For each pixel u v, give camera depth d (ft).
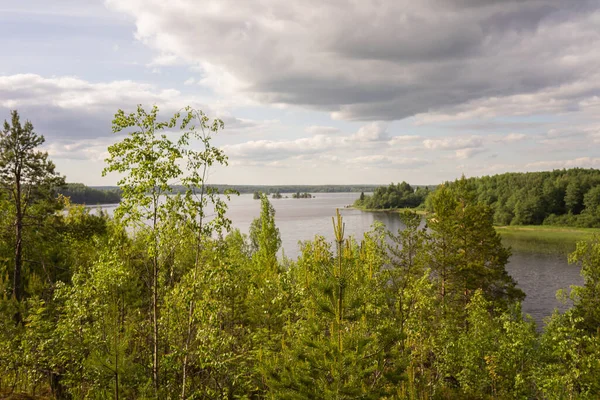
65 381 41.55
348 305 33.73
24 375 46.14
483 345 58.18
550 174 494.18
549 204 416.05
